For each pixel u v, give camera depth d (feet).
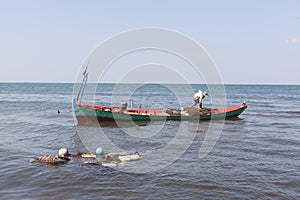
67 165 34.78
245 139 54.08
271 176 31.89
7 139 52.60
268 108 122.62
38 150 43.70
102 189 27.55
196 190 27.66
